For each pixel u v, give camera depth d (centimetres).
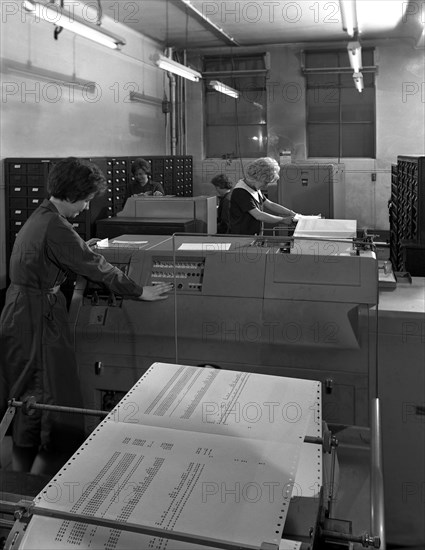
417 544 198
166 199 382
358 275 169
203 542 65
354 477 117
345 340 167
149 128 888
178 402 93
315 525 77
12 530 71
